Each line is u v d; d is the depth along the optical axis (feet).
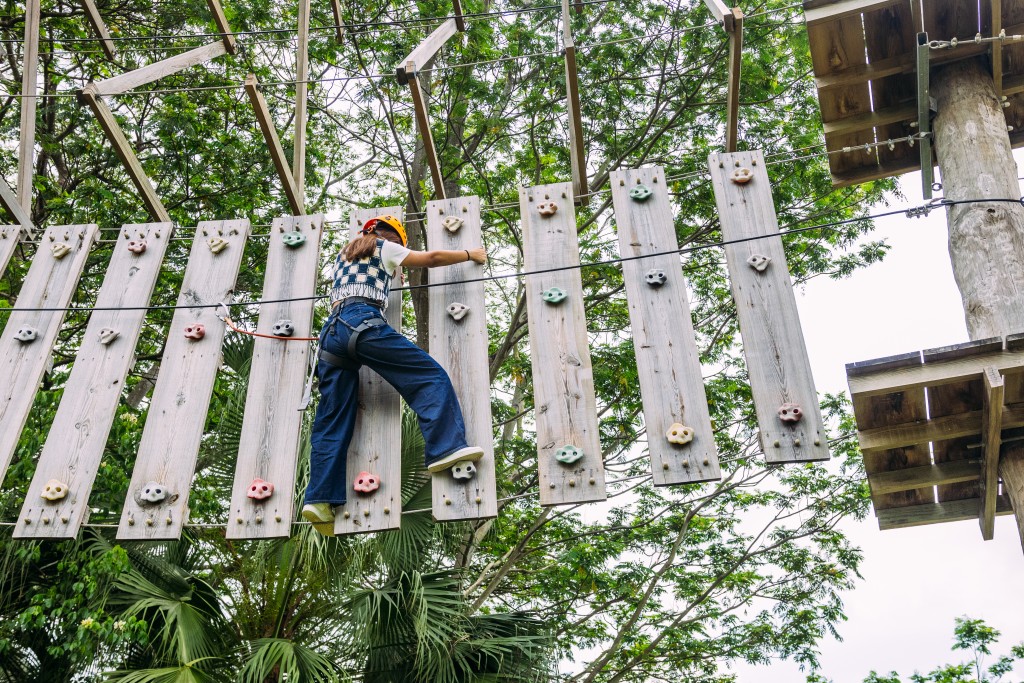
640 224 15.52
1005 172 18.33
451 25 18.40
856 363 15.92
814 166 38.27
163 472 14.37
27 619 21.84
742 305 14.43
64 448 14.75
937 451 17.70
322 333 14.57
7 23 34.60
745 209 15.38
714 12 15.87
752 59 37.83
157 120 34.32
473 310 15.06
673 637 40.06
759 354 13.96
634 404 38.65
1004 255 17.16
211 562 25.71
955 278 17.94
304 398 14.25
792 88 39.52
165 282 33.47
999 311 16.61
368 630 23.76
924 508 19.30
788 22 36.55
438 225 16.14
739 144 38.91
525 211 15.98
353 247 15.02
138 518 14.05
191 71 36.63
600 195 39.34
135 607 22.48
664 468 13.34
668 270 14.94
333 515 13.83
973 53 19.86
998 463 16.60
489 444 13.94
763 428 13.41
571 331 14.66
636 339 14.40
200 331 15.60
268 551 24.99
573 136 16.38
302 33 19.60
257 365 15.17
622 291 40.27
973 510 19.04
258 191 35.73
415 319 41.24
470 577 37.17
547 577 38.86
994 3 18.99
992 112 19.25
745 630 41.06
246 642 24.36
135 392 35.32
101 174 35.32
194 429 14.67
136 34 36.63
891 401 16.33
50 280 16.70
